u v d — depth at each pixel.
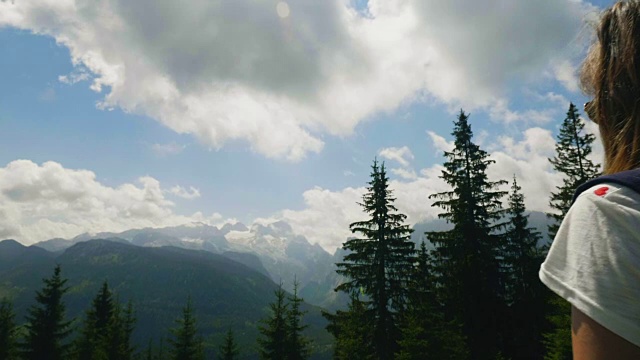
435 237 22.88
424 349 15.44
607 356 0.58
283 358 29.58
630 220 0.61
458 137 24.14
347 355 20.47
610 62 0.82
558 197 21.47
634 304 0.57
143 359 60.44
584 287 0.64
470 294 20.45
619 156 0.76
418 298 20.73
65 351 36.38
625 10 0.84
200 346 35.06
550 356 15.52
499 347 19.80
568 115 21.56
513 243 25.62
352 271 21.55
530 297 23.42
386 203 21.88
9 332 35.97
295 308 31.03
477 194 23.23
